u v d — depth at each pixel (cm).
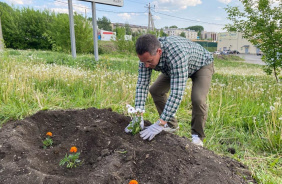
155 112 414
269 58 717
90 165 204
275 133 321
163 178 187
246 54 5862
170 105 221
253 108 424
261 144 315
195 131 284
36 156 203
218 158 239
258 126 366
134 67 955
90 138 238
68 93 471
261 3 693
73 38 1001
